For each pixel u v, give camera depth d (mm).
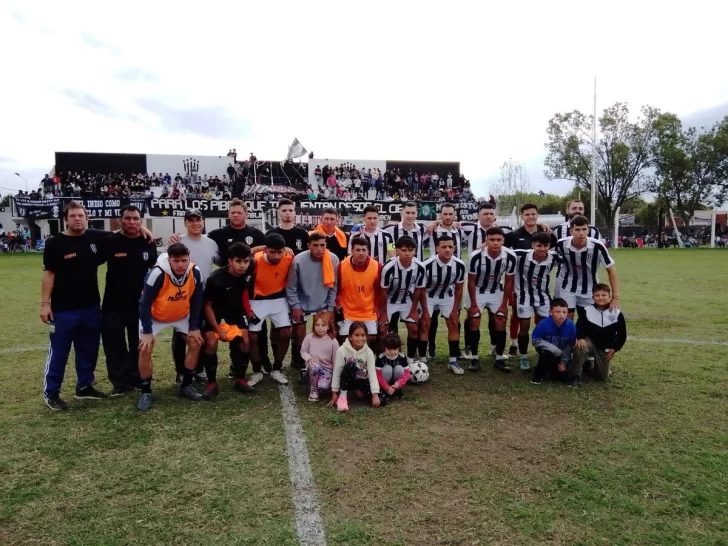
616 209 47219
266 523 2676
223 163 32875
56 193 27812
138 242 4824
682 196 48250
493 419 4160
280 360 5293
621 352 6320
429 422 4102
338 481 3123
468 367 5793
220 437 3791
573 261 5547
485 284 5707
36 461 3385
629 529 2623
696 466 3309
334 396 4535
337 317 5453
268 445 3650
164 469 3281
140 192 29594
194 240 5301
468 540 2529
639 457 3443
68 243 4441
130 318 4828
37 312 9391
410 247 5191
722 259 23656
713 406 4434
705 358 6023
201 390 5016
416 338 5719
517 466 3322
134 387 5039
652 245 43594
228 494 2967
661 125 44062
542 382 5180
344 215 24703
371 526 2646
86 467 3307
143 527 2643
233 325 4859
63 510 2803
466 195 35812
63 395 4809
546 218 38000
